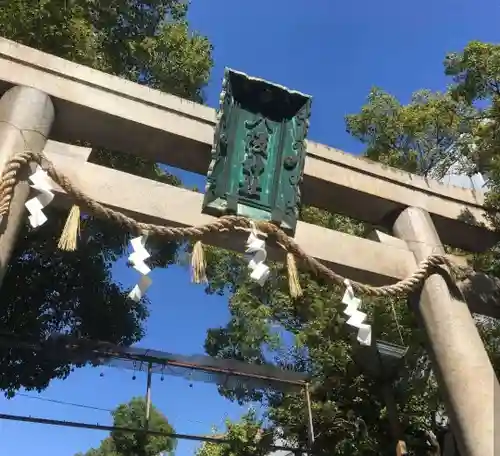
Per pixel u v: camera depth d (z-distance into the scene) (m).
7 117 4.96
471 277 6.59
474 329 5.85
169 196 5.40
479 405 5.19
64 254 9.74
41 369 9.33
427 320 5.98
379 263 6.24
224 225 5.18
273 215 5.50
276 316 11.66
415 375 9.34
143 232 4.85
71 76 5.64
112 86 5.82
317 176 6.55
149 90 6.03
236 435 11.14
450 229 7.32
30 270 9.60
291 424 10.63
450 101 9.71
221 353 12.29
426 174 11.91
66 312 10.07
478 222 7.30
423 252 6.49
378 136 12.31
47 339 7.98
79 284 10.02
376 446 9.30
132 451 21.22
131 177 5.33
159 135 5.88
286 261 5.61
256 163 5.67
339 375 9.88
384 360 9.19
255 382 9.20
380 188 6.93
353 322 5.27
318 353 10.10
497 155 7.39
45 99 5.34
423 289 6.12
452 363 5.55
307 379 9.69
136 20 11.22
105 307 10.16
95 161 10.20
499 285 6.71
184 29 11.40
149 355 8.38
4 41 5.51
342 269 6.07
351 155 7.00
